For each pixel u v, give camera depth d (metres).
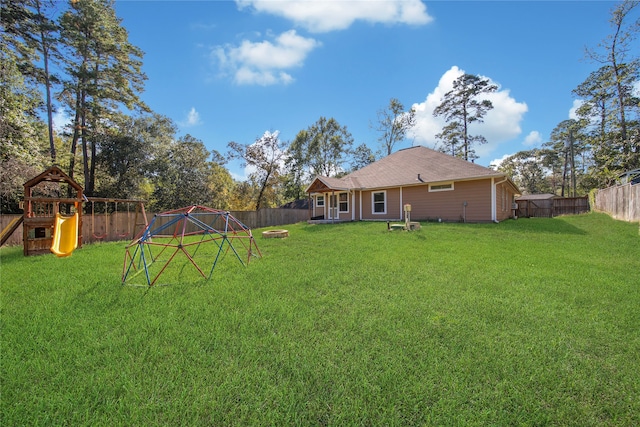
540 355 2.37
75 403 1.86
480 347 2.50
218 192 25.38
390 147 31.64
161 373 2.18
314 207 19.91
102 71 18.09
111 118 19.08
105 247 9.25
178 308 3.53
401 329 2.85
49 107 16.48
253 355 2.40
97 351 2.50
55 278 5.01
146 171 21.88
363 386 2.00
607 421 1.71
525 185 43.31
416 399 1.88
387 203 16.69
